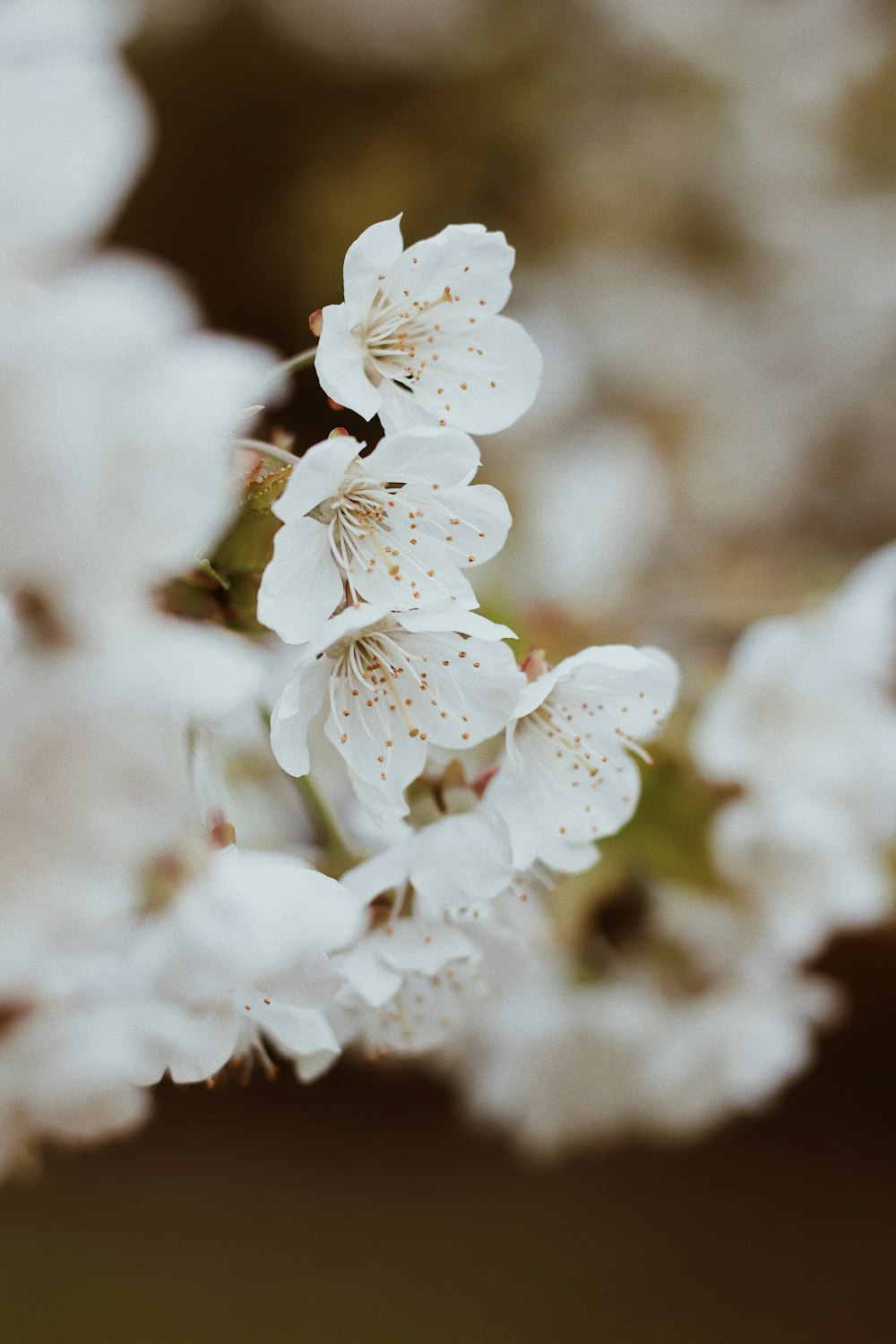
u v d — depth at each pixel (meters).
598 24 0.68
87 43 0.28
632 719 0.34
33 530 0.28
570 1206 0.71
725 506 0.73
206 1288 0.65
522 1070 0.44
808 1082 0.74
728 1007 0.42
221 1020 0.32
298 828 0.37
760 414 0.76
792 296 0.77
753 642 0.41
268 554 0.32
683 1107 0.43
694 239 0.75
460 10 0.65
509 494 0.59
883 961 0.65
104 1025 0.32
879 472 0.79
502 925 0.35
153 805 0.29
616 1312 0.66
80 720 0.28
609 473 0.56
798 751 0.41
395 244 0.32
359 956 0.34
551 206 0.69
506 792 0.34
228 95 0.63
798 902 0.41
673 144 0.71
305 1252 0.67
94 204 0.28
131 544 0.28
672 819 0.41
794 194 0.75
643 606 0.48
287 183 0.64
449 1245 0.68
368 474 0.32
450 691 0.33
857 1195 0.71
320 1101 0.73
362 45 0.63
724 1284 0.68
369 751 0.32
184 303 0.28
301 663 0.31
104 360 0.27
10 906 0.29
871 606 0.42
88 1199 0.68
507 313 0.70
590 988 0.43
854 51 0.74
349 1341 0.64
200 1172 0.70
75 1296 0.64
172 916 0.31
